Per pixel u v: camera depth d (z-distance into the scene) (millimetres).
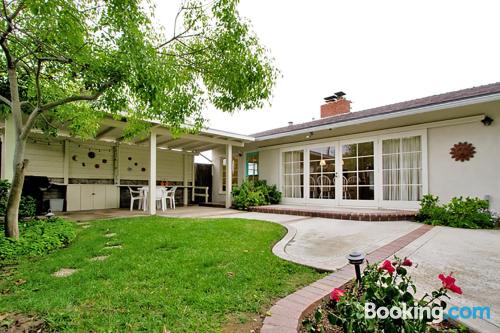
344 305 1354
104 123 6277
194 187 11828
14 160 3910
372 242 3969
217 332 1604
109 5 3021
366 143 7961
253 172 11242
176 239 3982
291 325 1621
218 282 2346
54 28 3174
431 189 6715
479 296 2045
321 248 3658
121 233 4531
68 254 3363
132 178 10062
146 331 1612
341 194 8414
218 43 3773
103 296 2082
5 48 3568
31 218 5715
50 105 3867
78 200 8516
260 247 3582
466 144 6223
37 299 2031
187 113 4426
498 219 5449
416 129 6980
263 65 3785
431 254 3227
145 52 3062
